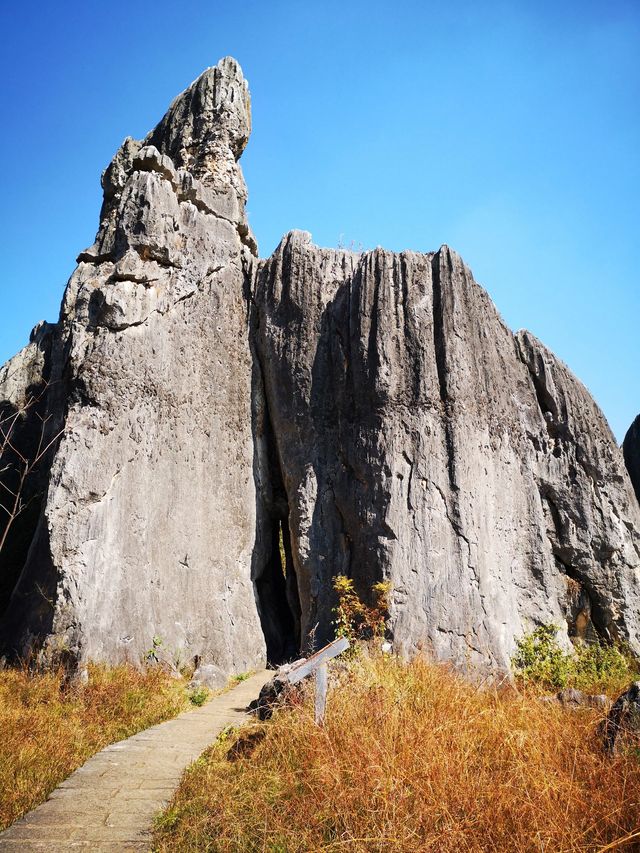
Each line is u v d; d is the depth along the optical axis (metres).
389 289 19.38
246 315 21.22
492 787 5.73
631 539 20.00
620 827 5.23
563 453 20.23
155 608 16.44
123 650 15.42
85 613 15.08
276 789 6.43
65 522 15.67
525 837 5.20
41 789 7.20
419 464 17.52
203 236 20.62
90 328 18.00
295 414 19.53
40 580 15.65
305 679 8.96
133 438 17.25
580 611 19.05
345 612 15.56
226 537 18.72
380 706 7.52
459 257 19.72
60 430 18.19
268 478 20.36
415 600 16.34
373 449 17.92
